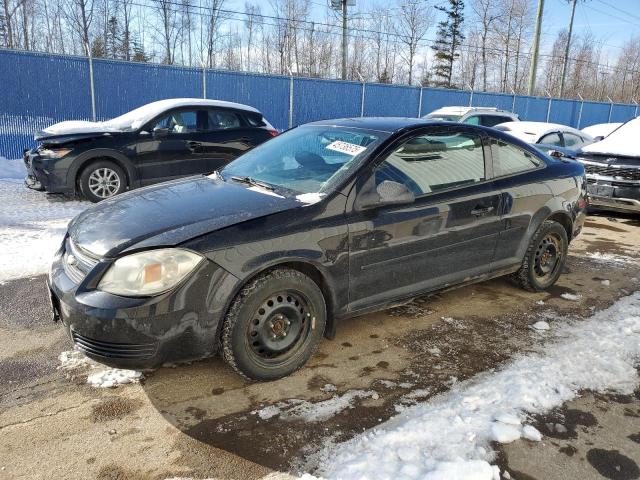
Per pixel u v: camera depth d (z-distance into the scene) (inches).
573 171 197.5
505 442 105.6
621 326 162.7
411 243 142.9
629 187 298.4
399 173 143.8
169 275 108.5
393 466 97.2
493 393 122.3
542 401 120.2
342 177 135.4
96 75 460.4
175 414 114.0
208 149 338.0
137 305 106.0
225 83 533.3
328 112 614.2
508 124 439.8
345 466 97.3
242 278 114.6
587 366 137.0
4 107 426.0
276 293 121.8
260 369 123.0
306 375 131.0
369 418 113.6
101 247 114.2
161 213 125.0
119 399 119.1
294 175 145.6
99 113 468.1
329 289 130.2
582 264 232.1
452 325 162.7
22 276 191.6
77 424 109.9
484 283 201.9
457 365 137.6
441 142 156.8
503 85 1659.7
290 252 120.7
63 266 121.4
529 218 175.9
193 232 114.1
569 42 1226.6
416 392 124.3
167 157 324.8
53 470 96.5
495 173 168.7
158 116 323.6
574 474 98.0
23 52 425.4
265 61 1347.2
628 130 335.0
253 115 360.2
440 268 153.0
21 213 284.7
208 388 124.1
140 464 98.7
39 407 115.3
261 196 134.8
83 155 302.2
